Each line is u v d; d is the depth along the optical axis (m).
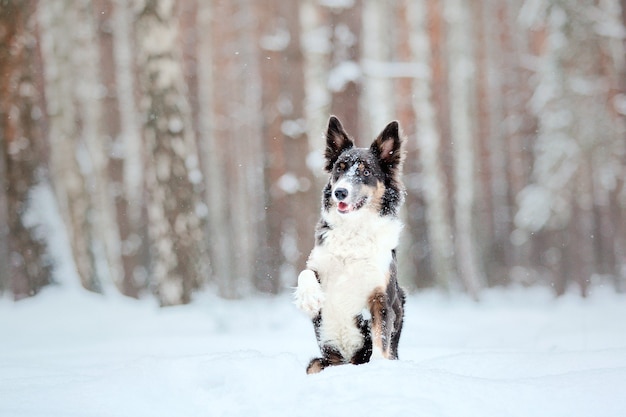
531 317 15.44
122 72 24.59
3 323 11.33
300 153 17.36
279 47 22.03
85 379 5.19
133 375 5.14
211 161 27.17
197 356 5.53
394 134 7.07
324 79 16.86
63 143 19.67
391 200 6.88
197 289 13.39
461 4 22.83
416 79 20.30
